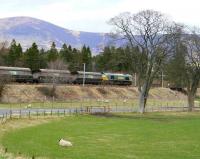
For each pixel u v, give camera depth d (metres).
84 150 43.34
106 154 41.25
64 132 58.31
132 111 94.94
